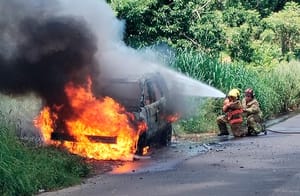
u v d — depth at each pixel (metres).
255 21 34.91
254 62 31.83
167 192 9.16
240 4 35.84
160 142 15.35
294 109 28.75
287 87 27.89
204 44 26.56
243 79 22.56
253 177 10.34
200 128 18.80
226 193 9.01
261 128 17.69
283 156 12.78
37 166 10.02
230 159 12.52
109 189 9.55
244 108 17.77
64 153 11.49
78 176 10.60
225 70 21.98
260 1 41.47
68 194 9.27
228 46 30.86
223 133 18.00
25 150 10.38
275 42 38.25
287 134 17.67
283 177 10.28
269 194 8.89
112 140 12.75
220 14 30.58
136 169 11.52
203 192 9.11
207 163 12.04
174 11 25.52
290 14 38.03
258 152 13.52
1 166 9.07
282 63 31.80
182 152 13.98
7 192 8.95
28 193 9.25
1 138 9.98
